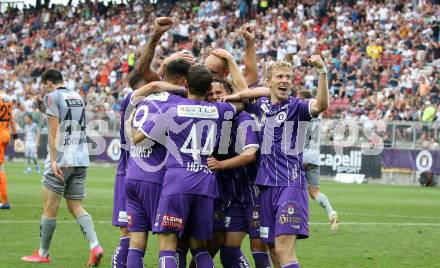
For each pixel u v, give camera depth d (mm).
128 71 109500
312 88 89312
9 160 100250
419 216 43219
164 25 22406
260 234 21312
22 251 28250
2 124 41531
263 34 104250
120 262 23281
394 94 83688
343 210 46000
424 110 75875
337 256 28547
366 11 98750
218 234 22219
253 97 21562
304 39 99562
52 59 123250
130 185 21547
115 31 121188
